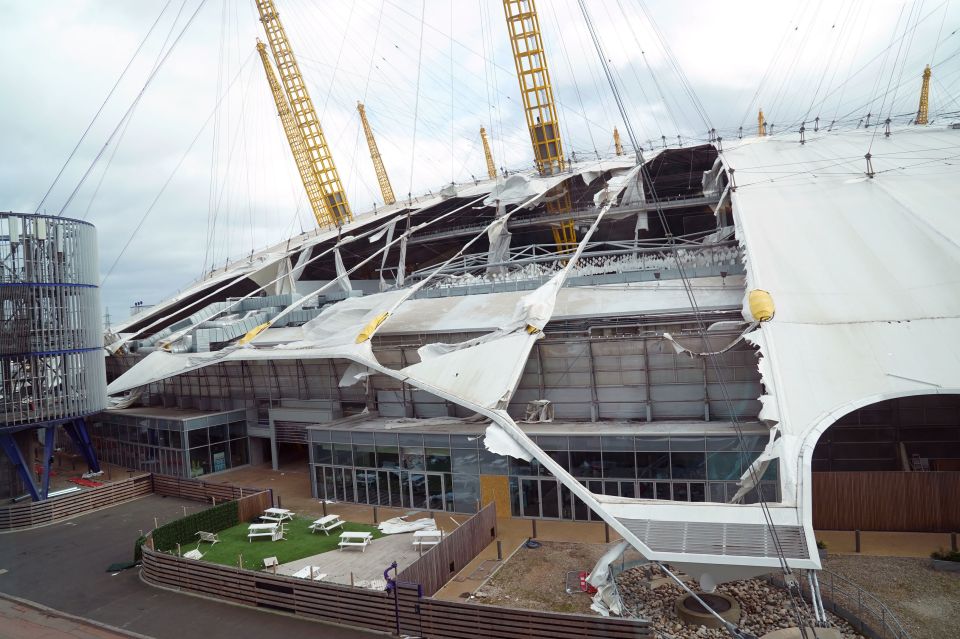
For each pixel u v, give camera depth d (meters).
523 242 70.19
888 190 37.25
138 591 23.88
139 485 37.81
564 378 32.66
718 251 38.88
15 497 36.09
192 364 41.59
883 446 30.02
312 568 24.67
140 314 64.88
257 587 21.72
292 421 41.84
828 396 22.98
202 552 27.03
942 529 24.53
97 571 26.22
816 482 25.52
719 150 55.69
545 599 21.09
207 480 40.91
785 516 18.92
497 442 25.12
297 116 88.56
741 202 40.31
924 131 48.62
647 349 30.81
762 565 17.47
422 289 45.72
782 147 52.69
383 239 67.56
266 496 32.38
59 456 50.12
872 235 32.97
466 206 59.81
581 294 37.56
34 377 34.91
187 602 22.55
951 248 29.98
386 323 39.97
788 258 32.22
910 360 24.19
